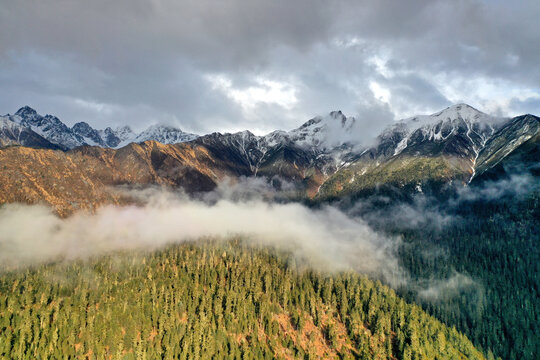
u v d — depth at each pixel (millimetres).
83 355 154875
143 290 196250
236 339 176250
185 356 159125
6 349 148375
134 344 161000
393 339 192500
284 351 176250
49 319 168125
